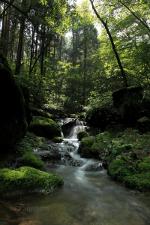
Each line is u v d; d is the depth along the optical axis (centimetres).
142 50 1781
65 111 2352
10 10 1984
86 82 3169
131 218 571
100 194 715
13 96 897
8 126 901
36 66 2638
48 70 2761
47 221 521
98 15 1766
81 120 1841
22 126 991
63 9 1350
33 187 663
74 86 3194
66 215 559
